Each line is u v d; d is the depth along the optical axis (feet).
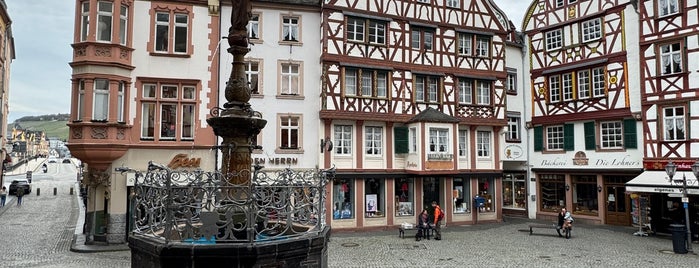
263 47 63.31
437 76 70.85
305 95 64.59
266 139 62.44
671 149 61.31
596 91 71.87
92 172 53.98
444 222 70.33
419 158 65.26
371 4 67.41
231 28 24.97
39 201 110.63
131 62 55.88
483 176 72.79
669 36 62.44
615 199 70.28
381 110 66.95
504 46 76.28
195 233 20.27
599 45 71.31
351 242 55.36
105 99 53.83
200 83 59.00
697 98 59.11
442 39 71.92
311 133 64.49
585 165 72.59
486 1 75.36
